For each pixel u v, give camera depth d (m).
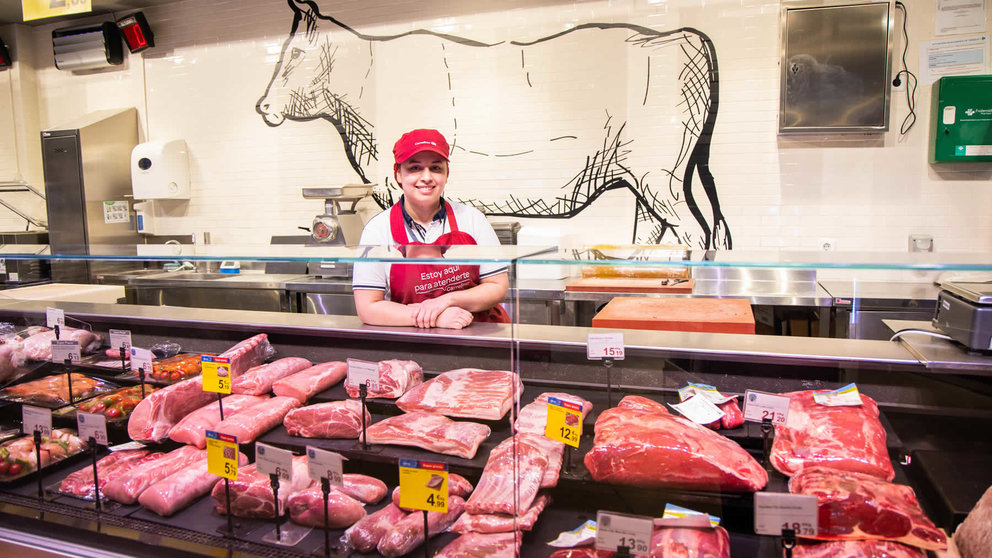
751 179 4.30
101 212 5.39
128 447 1.76
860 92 3.90
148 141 5.67
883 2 3.79
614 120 4.50
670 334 1.83
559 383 1.72
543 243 4.36
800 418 1.45
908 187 4.07
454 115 4.84
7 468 1.61
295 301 4.21
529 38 4.61
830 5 3.91
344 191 4.62
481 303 2.14
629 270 2.59
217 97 5.42
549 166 4.68
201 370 1.93
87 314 2.27
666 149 4.43
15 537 1.46
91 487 1.56
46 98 6.00
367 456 1.52
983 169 3.96
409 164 2.24
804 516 1.11
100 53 5.52
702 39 4.27
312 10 5.09
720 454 1.31
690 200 4.42
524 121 4.69
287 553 1.30
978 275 1.62
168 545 1.35
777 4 4.11
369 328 1.99
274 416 1.68
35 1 3.37
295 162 5.27
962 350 1.52
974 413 1.43
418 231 2.41
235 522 1.43
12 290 2.58
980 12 3.86
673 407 1.57
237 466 1.39
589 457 1.35
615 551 1.16
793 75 3.98
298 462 1.50
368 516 1.36
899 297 3.04
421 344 1.90
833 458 1.33
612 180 4.56
